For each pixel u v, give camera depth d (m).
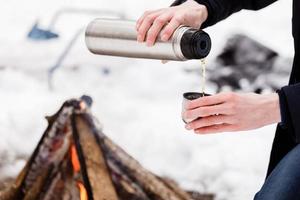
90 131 2.27
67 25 5.50
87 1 6.10
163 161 3.66
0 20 5.71
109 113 4.12
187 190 3.40
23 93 4.37
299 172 2.06
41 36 4.41
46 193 2.32
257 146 3.81
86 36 2.22
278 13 5.91
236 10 2.41
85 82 4.55
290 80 2.21
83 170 2.25
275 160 2.27
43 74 4.66
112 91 4.43
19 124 3.97
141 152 3.73
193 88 4.50
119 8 5.99
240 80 4.41
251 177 3.53
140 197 2.33
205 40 1.94
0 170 3.47
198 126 1.96
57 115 2.27
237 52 4.53
